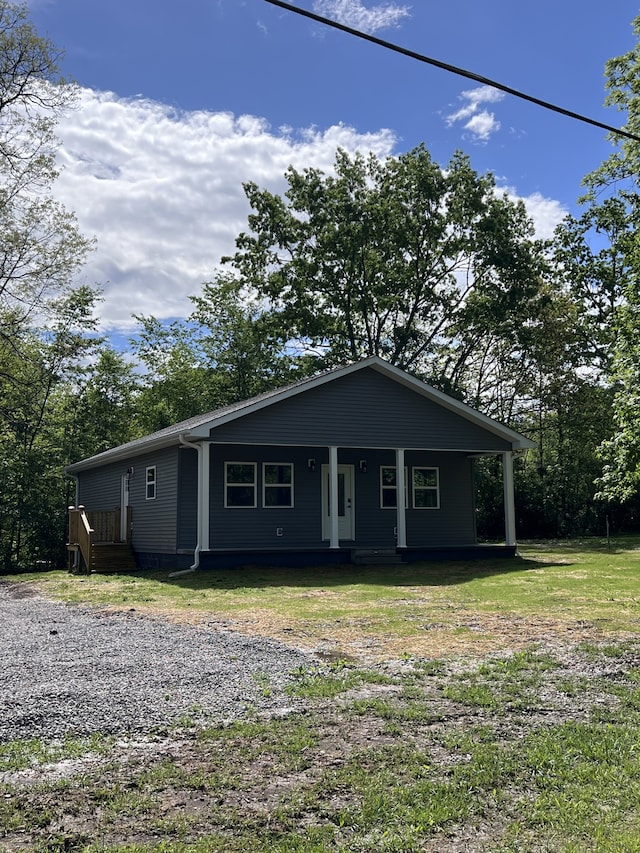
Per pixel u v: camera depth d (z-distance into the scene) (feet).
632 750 15.65
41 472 80.89
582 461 107.96
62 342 87.30
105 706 18.94
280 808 12.96
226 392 121.39
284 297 109.50
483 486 106.11
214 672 22.67
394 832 12.14
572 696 20.02
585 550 73.05
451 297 111.24
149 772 14.58
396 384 61.31
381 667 23.54
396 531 66.59
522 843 11.78
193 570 53.78
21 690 20.33
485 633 29.19
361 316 111.55
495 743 16.24
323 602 38.93
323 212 109.19
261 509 61.36
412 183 107.86
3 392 83.66
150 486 64.39
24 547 83.97
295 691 20.52
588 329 102.94
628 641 27.07
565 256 102.53
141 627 31.60
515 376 114.83
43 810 12.84
